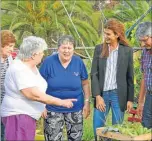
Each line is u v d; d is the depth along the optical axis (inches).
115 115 176.7
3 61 168.9
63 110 174.9
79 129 177.5
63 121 176.7
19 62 146.3
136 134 151.3
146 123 175.8
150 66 171.2
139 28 165.9
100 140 162.2
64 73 173.0
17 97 145.0
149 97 174.6
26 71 144.0
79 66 176.4
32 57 147.9
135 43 252.7
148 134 151.2
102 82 177.3
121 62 174.7
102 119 180.2
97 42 301.0
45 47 150.3
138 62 243.8
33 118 147.9
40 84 148.9
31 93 143.0
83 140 224.4
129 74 177.3
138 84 245.1
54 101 146.9
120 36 175.3
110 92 176.7
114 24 173.3
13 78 144.3
